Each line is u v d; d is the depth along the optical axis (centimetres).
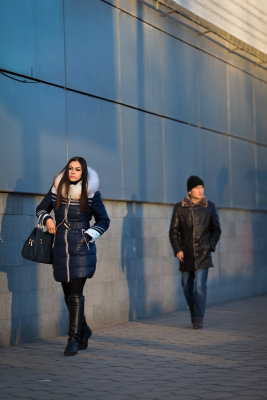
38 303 788
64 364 588
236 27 1395
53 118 831
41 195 805
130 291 989
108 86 956
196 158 1210
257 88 1495
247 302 1273
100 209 654
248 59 1448
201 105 1241
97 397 449
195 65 1226
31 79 796
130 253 996
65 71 862
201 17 1213
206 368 561
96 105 927
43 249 641
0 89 743
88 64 912
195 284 858
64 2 866
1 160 737
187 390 470
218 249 1279
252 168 1453
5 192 746
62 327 830
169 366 573
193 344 712
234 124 1377
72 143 867
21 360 617
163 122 1106
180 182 1149
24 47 786
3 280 734
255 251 1448
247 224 1418
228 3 1364
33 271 782
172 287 1109
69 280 632
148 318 1013
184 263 862
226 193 1325
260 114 1506
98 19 941
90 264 641
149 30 1077
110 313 935
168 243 1106
